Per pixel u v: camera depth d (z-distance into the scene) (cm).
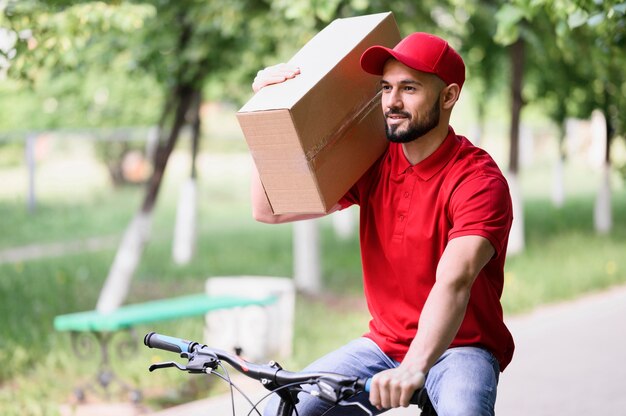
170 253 1938
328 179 429
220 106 3825
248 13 1248
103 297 1312
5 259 1898
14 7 931
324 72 425
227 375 403
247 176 3819
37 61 968
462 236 396
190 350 416
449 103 419
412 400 367
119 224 2562
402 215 430
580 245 1978
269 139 417
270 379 386
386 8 1251
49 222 2542
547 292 1474
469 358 420
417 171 425
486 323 431
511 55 1864
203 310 979
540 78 2112
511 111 1891
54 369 1009
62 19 941
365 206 455
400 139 413
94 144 3475
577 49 1404
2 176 3522
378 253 449
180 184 3597
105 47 1317
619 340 1174
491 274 432
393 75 412
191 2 1249
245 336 1062
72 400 918
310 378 375
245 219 2712
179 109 1346
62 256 1909
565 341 1170
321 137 420
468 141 434
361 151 446
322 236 2272
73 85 2034
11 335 1110
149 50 1279
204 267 1730
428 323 377
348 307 1387
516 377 996
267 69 442
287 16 1062
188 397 925
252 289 1083
